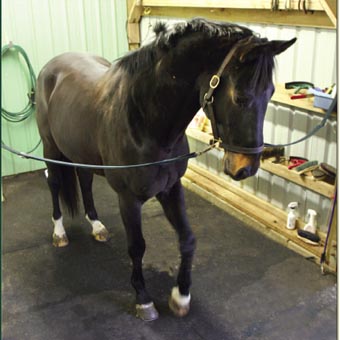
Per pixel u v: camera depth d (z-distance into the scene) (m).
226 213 2.99
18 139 3.64
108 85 1.90
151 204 3.14
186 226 1.94
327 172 2.29
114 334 1.93
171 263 2.43
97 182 3.54
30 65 3.50
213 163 3.34
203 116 3.11
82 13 3.64
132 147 1.69
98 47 3.82
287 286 2.22
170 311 2.06
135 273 1.98
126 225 1.88
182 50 1.44
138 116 1.65
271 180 2.83
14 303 2.13
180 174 1.84
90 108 1.95
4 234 2.77
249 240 2.66
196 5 2.93
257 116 1.29
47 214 3.03
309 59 2.42
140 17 3.74
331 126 2.34
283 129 2.67
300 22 2.38
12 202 3.21
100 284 2.27
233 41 1.35
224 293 2.18
